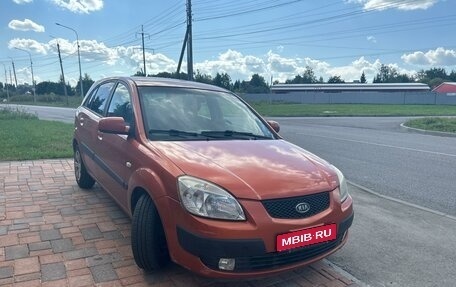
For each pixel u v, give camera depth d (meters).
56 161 8.12
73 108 49.00
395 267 3.73
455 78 114.06
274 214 2.88
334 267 3.66
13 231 4.18
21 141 10.76
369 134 16.11
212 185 2.89
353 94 63.44
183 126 3.98
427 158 9.90
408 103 60.03
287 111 36.56
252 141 3.94
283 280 3.37
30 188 5.90
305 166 3.41
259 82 95.88
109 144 4.32
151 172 3.24
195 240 2.80
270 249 2.82
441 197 6.20
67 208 4.97
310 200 3.05
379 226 4.82
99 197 5.47
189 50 31.66
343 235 3.39
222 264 2.80
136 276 3.29
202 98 4.49
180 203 2.91
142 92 4.22
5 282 3.12
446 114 33.41
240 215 2.80
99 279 3.21
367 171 8.16
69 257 3.59
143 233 3.20
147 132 3.75
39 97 75.44
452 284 3.43
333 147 11.71
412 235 4.54
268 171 3.16
